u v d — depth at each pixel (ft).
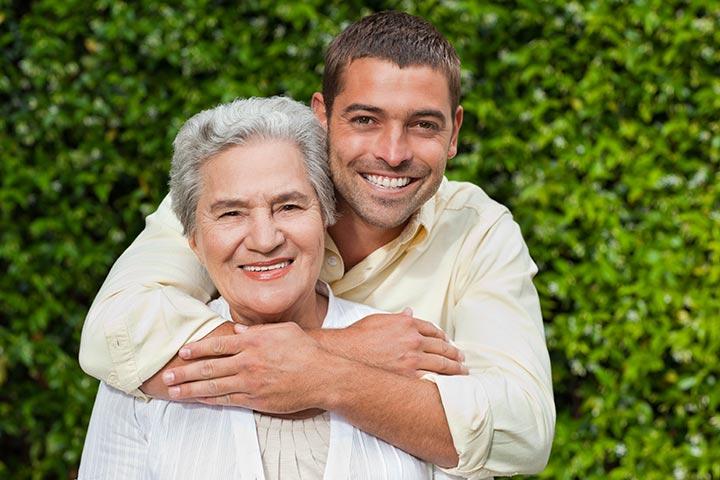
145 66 18.98
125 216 19.07
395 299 11.46
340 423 9.70
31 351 18.75
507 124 18.58
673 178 18.61
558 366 18.86
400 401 9.53
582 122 18.63
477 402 9.71
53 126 18.78
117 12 18.57
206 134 9.58
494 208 11.89
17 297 18.80
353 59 10.32
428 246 11.55
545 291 18.54
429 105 10.22
